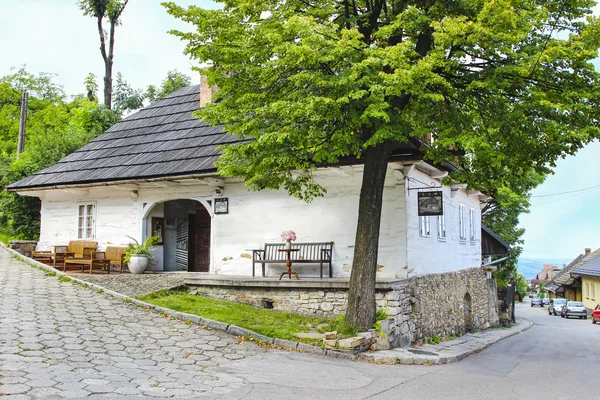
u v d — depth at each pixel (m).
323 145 10.70
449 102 11.42
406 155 12.81
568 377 10.10
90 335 9.34
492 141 11.04
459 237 20.45
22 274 14.77
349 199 14.59
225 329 10.97
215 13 10.85
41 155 24.19
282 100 10.38
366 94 9.72
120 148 20.05
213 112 11.17
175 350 9.20
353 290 11.65
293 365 9.21
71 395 6.29
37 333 8.99
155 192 17.58
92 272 16.72
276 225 15.54
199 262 19.66
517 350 15.14
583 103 9.98
